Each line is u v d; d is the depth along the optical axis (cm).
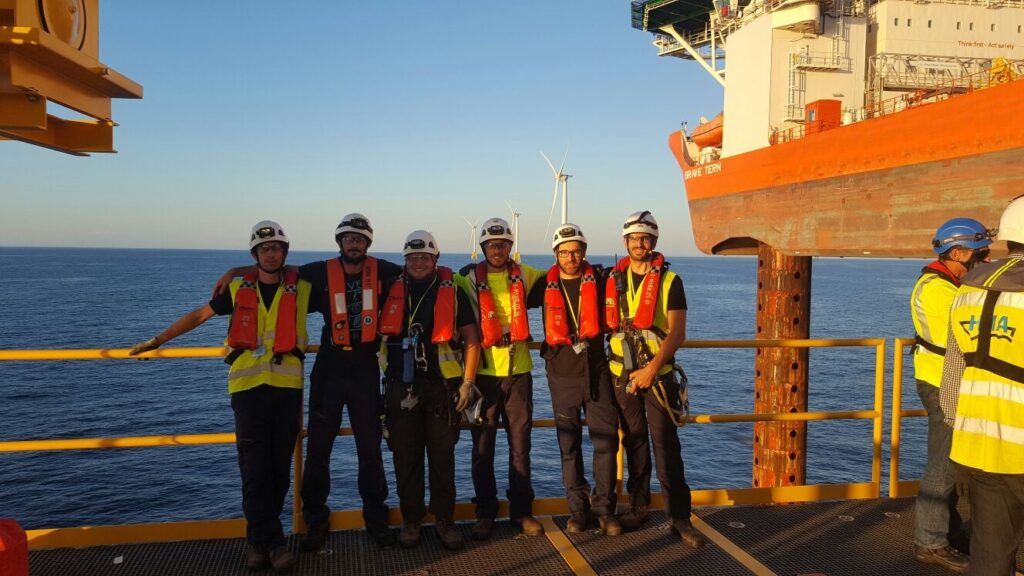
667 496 404
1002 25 1684
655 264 394
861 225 1302
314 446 389
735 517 443
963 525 425
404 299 388
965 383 262
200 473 2173
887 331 6606
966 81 1652
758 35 1731
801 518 442
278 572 357
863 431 2691
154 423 2877
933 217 1140
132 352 374
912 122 1175
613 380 409
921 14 1675
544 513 447
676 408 404
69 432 2725
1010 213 257
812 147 1432
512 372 409
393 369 390
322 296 392
